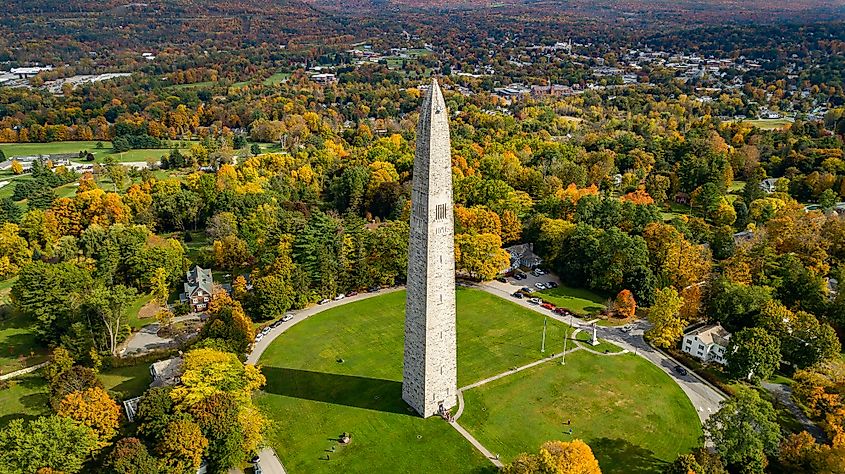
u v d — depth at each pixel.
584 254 121.56
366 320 109.50
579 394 87.06
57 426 65.69
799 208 136.62
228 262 129.50
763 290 101.81
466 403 84.62
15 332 105.75
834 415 72.50
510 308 114.00
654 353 98.56
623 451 75.38
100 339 95.81
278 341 102.12
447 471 72.19
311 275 116.94
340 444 76.50
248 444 71.06
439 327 76.38
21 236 139.38
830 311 100.88
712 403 85.25
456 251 123.06
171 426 66.00
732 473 69.12
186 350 90.56
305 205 166.00
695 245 121.50
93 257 128.00
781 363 94.00
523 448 75.81
